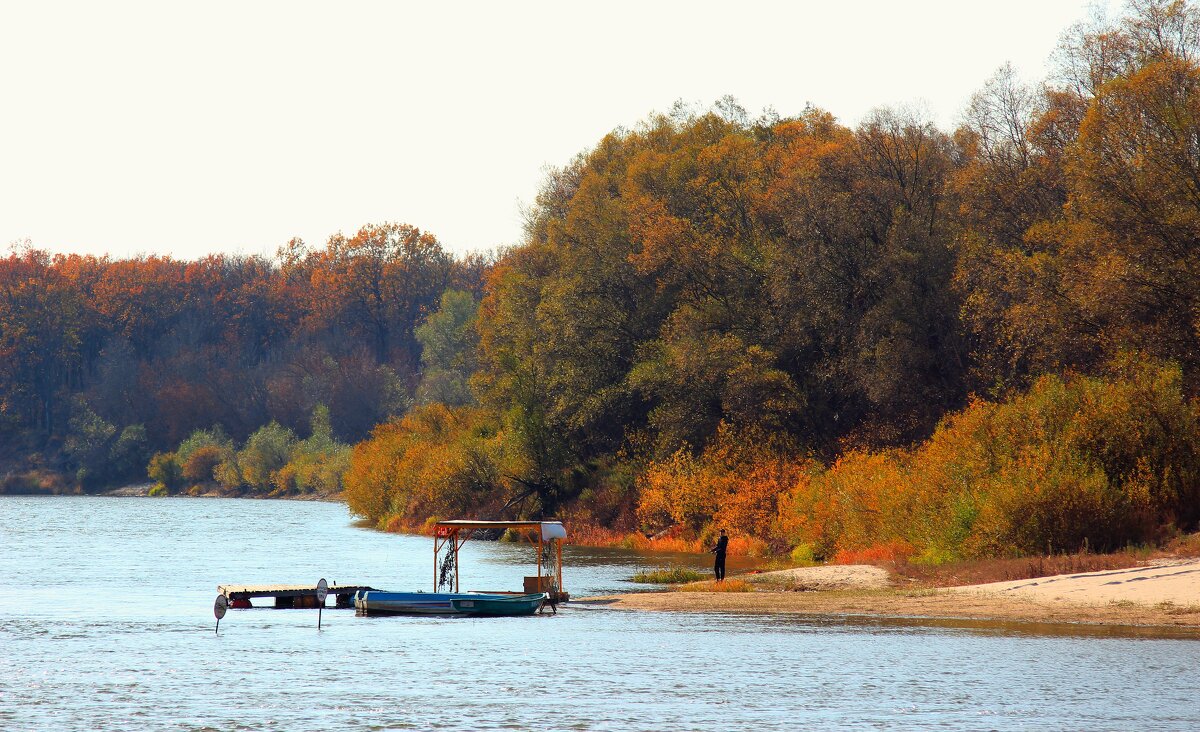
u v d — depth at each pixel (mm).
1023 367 176250
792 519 178250
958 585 123625
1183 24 180875
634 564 177375
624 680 84250
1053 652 89625
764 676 84562
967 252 180750
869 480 165750
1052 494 131125
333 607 133375
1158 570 115938
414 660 93688
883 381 184750
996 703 75125
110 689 83438
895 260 189250
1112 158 159875
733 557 187625
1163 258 152000
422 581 160000
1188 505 132875
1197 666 83812
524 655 95125
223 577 169250
